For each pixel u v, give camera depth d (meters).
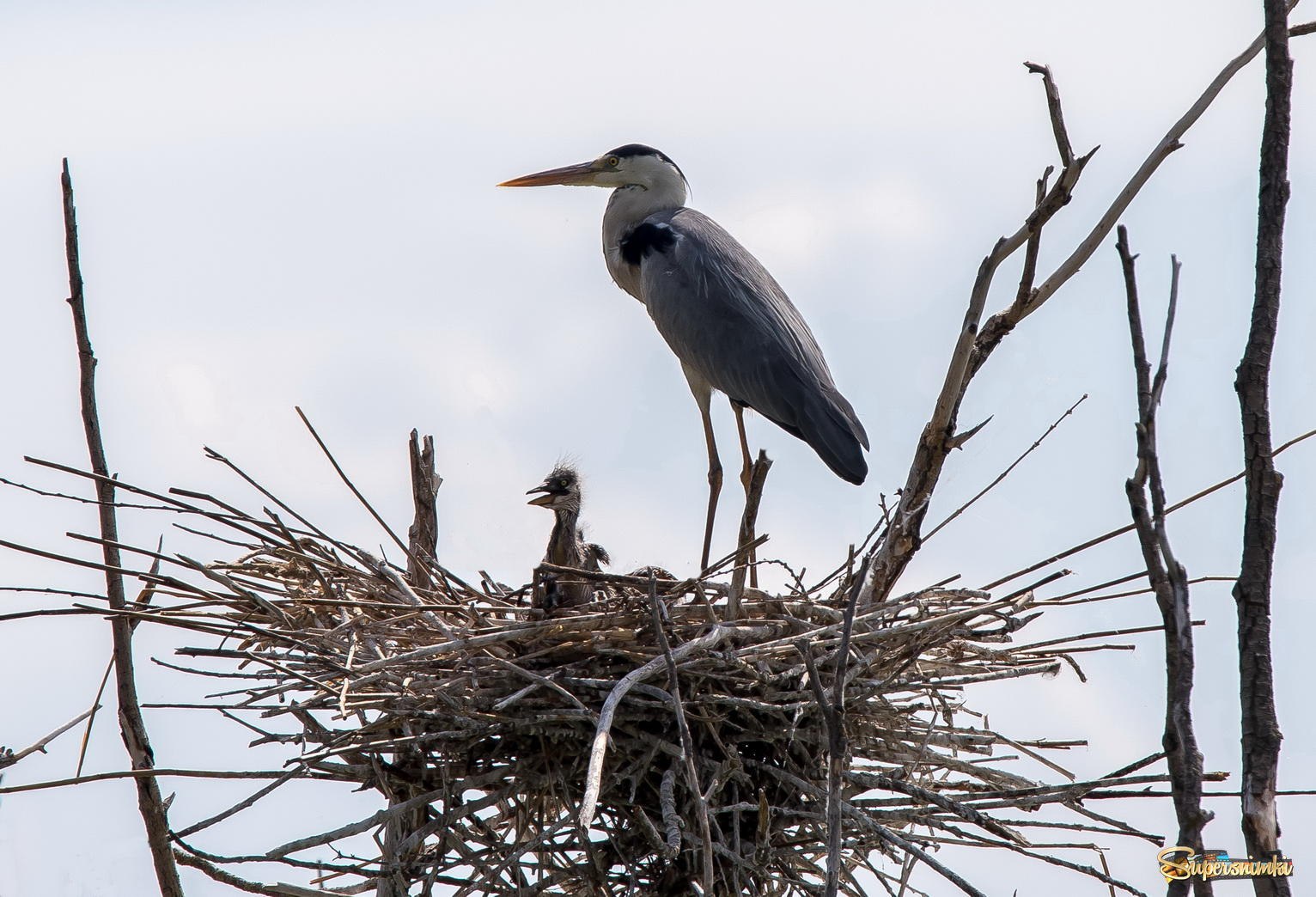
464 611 10.57
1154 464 5.94
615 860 10.88
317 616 10.99
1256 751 5.99
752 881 10.64
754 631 10.34
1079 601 10.52
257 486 11.02
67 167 9.16
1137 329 5.98
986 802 9.40
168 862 8.90
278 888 9.23
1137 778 9.09
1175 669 5.91
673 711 10.12
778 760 10.66
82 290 9.22
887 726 10.78
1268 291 6.38
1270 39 6.52
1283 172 6.45
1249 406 6.30
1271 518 6.20
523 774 10.45
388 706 9.95
